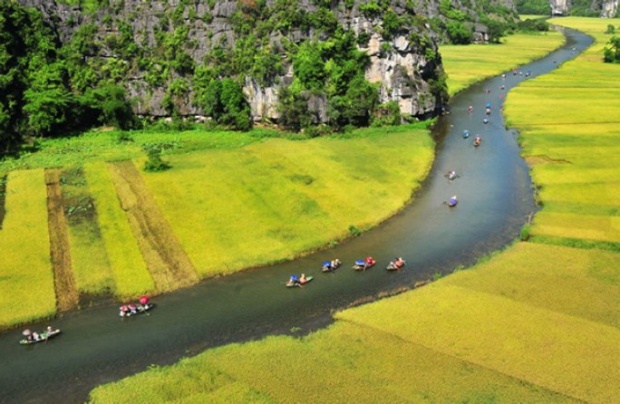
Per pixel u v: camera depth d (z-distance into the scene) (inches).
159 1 5236.2
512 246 2997.0
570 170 4020.7
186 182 3757.4
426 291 2566.4
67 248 2997.0
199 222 3253.0
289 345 2218.3
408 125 5103.3
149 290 2657.5
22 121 4527.6
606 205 3415.4
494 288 2561.5
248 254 2950.3
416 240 3147.1
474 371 2023.9
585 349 2113.7
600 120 5255.9
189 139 4633.4
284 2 4997.5
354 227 3257.9
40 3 5073.8
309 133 4704.7
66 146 4424.2
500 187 3863.2
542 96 6323.8
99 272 2778.1
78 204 3467.0
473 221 3363.7
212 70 5014.8
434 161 4370.1
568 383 1948.8
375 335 2251.5
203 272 2792.8
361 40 4992.6
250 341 2271.2
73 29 5182.1
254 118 4977.9
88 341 2326.5
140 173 3900.1
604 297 2449.6
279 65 4825.3
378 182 3865.7
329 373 2039.9
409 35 5093.5
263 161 4133.9
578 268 2709.2
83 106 4785.9
